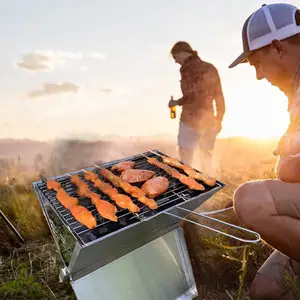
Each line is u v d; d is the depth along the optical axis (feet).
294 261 5.71
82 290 5.63
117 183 6.38
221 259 7.49
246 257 7.04
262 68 5.37
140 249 6.40
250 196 5.44
